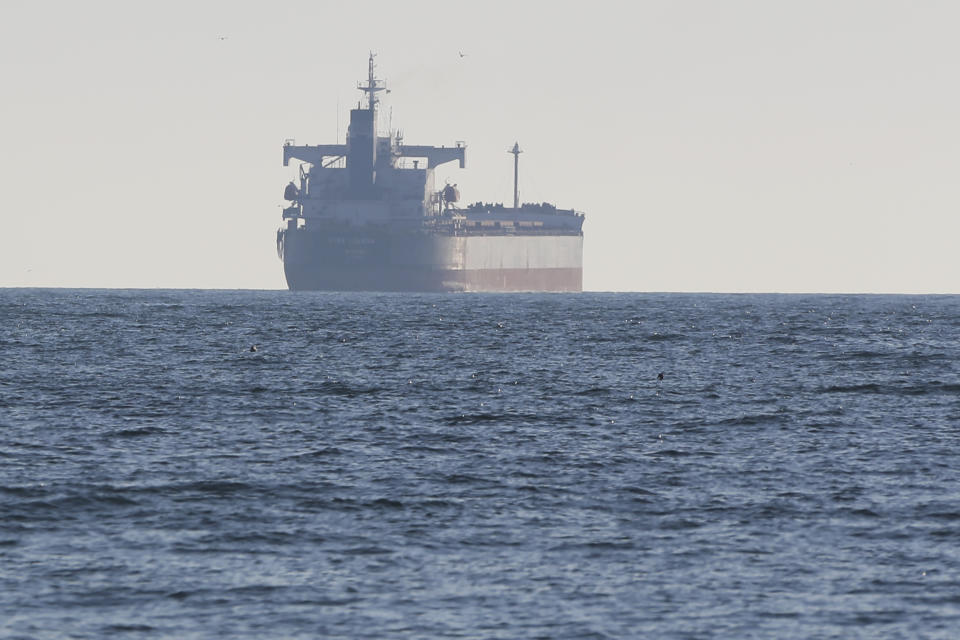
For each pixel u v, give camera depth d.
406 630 137.12
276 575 155.75
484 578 155.12
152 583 152.00
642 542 172.25
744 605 145.50
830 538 174.62
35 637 134.38
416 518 185.75
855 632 137.50
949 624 139.75
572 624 139.12
